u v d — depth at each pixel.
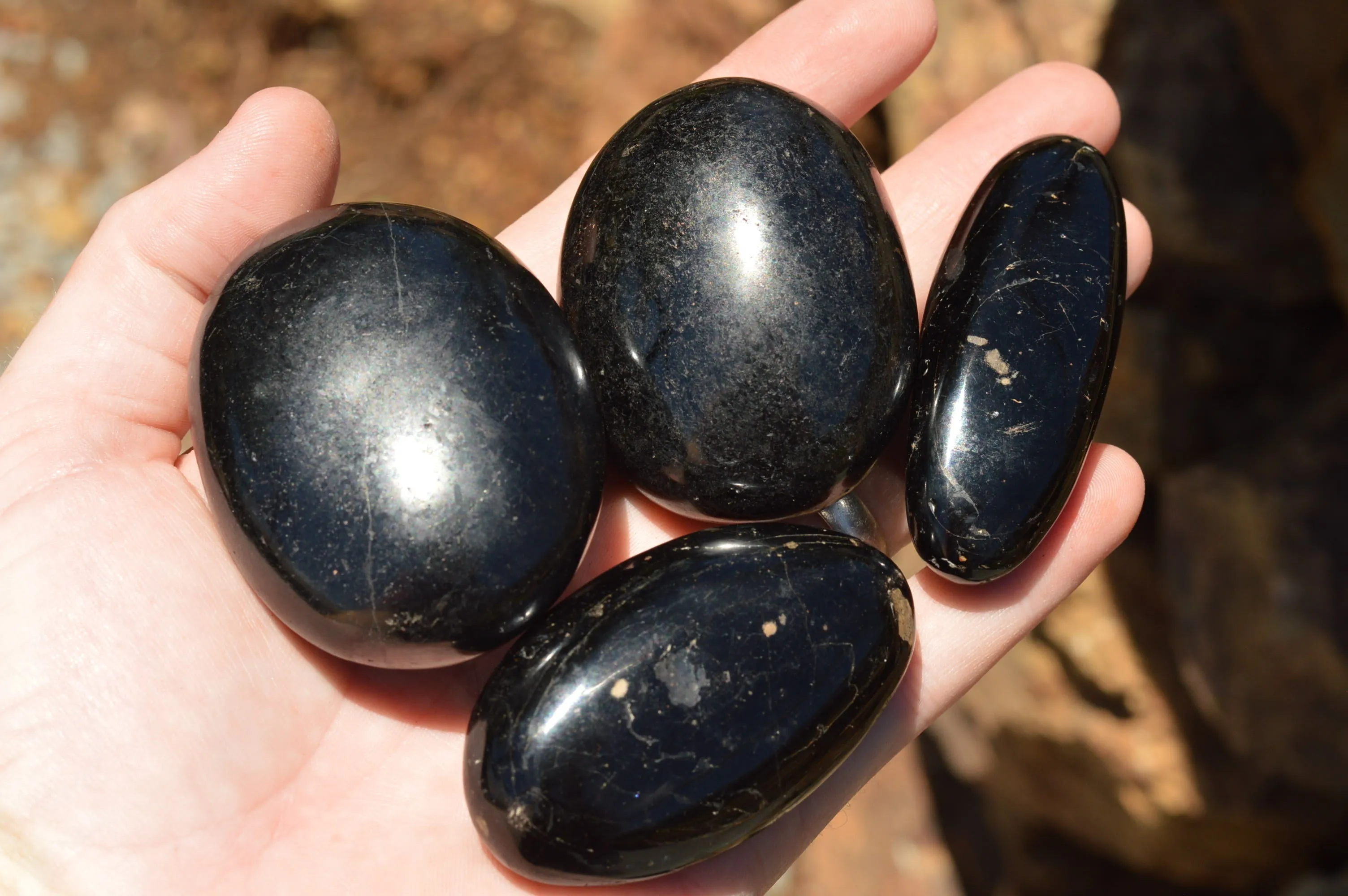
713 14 0.45
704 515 0.25
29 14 0.49
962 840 0.40
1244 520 0.31
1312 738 0.31
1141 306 0.35
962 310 0.25
